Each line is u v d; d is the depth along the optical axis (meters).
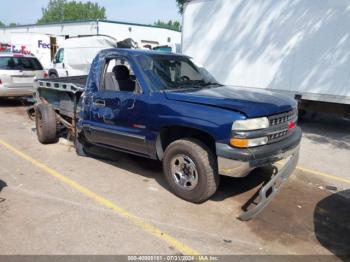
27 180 5.16
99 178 5.29
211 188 4.29
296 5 8.53
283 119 4.36
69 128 6.61
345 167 6.07
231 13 9.94
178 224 3.98
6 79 10.77
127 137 4.96
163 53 5.41
